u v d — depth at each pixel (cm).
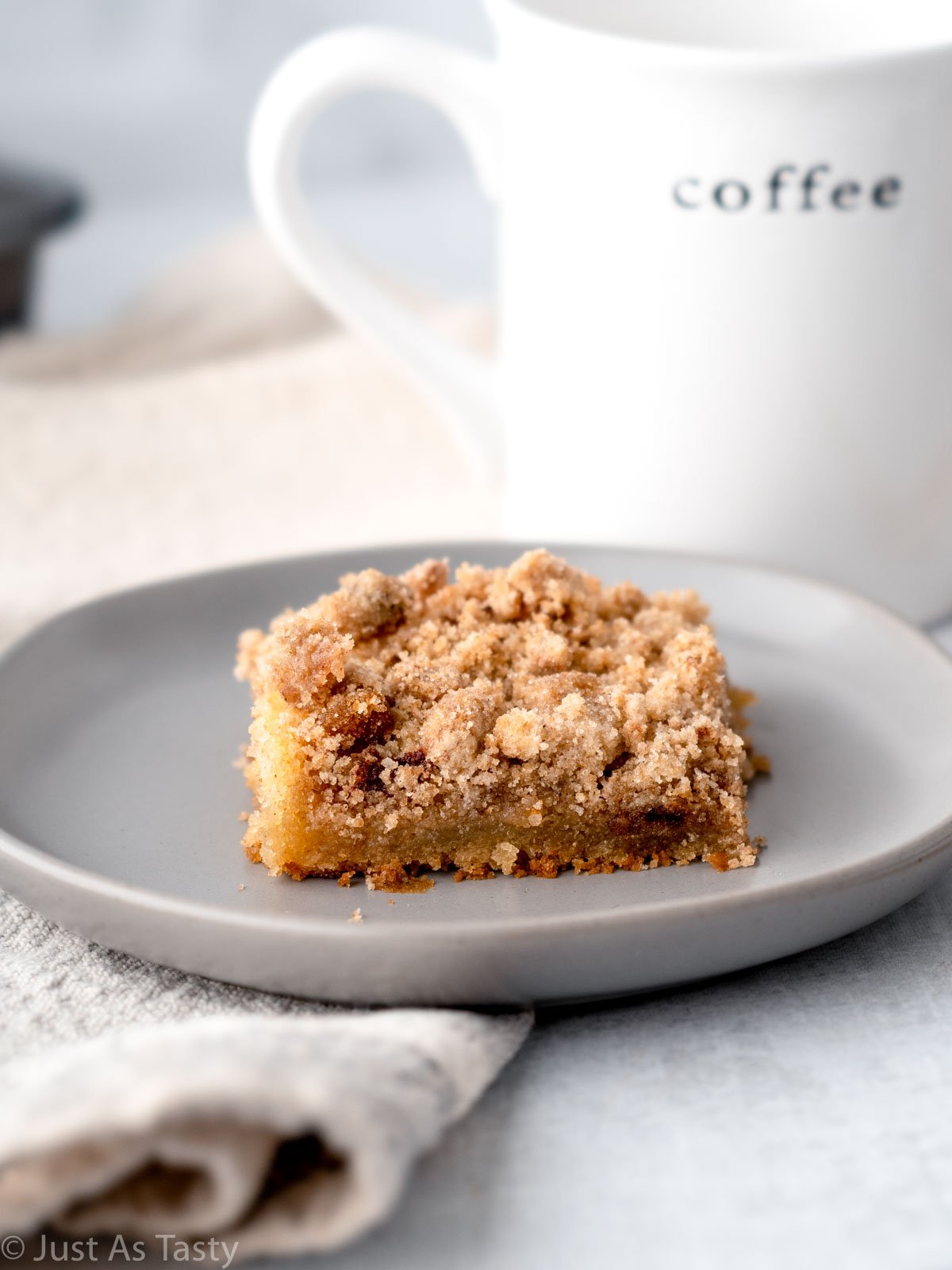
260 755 30
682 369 36
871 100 34
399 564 36
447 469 45
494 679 31
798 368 36
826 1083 27
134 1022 28
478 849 30
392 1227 25
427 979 27
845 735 33
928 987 28
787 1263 24
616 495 37
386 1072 25
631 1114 26
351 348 50
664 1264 24
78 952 29
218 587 36
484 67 37
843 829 30
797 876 29
